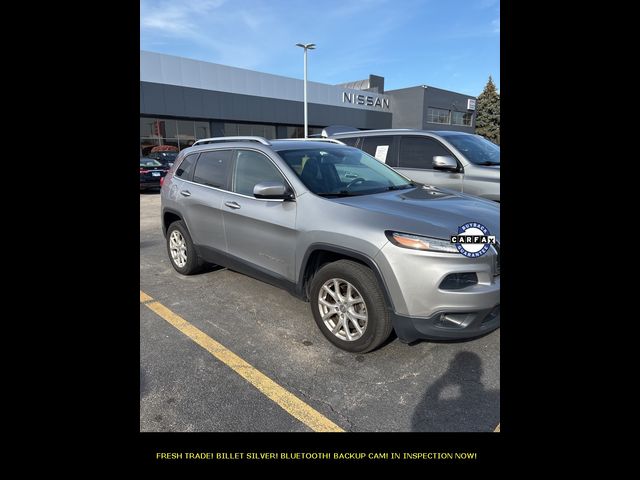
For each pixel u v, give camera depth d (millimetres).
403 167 5691
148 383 2533
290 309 3660
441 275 2438
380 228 2617
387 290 2549
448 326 2521
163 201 4730
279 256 3252
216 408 2309
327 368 2693
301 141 3941
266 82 27094
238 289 4176
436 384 2500
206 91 24047
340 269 2771
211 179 4074
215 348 2959
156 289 4188
